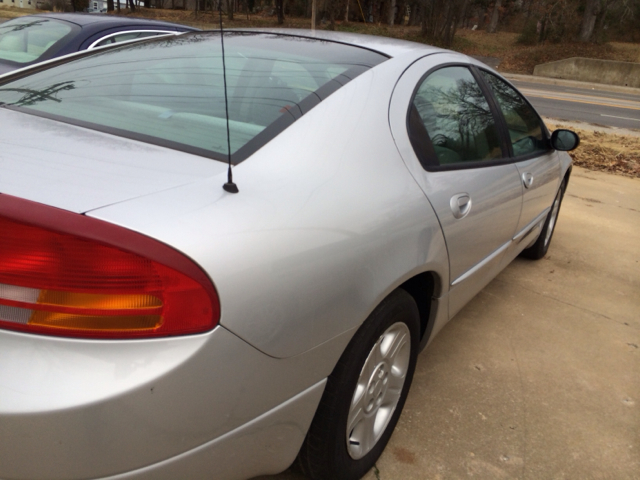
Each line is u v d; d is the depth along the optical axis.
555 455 2.16
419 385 2.53
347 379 1.58
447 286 2.12
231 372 1.22
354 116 1.75
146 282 1.11
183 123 1.67
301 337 1.36
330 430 1.59
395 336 1.86
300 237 1.35
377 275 1.58
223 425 1.26
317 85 1.83
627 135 11.80
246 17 34.03
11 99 1.91
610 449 2.23
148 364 1.11
